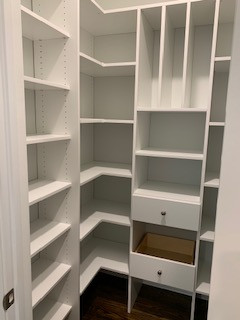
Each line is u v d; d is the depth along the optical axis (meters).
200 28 1.90
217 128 1.96
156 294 2.22
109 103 2.24
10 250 0.79
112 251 2.23
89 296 2.16
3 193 0.76
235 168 0.57
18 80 0.93
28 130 1.59
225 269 0.62
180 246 2.15
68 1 1.44
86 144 2.24
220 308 0.64
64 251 1.70
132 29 2.02
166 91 1.87
